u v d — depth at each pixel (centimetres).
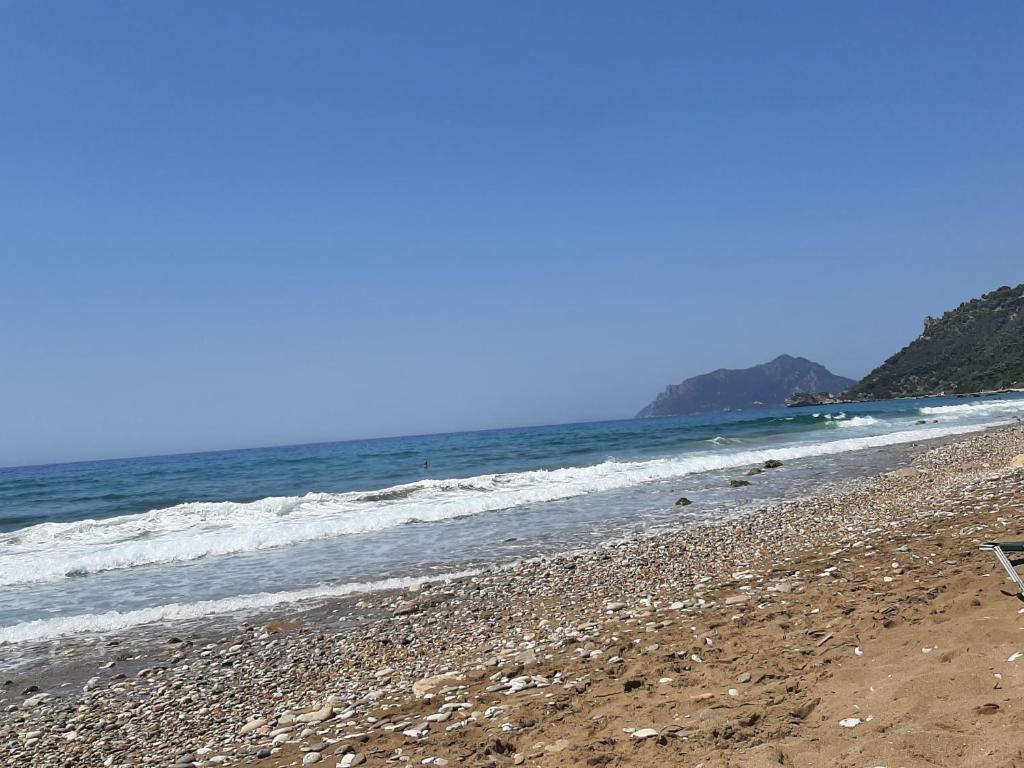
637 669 650
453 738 557
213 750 639
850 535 1243
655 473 2677
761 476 2509
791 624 697
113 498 3231
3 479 5141
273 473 4244
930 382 15288
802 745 411
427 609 1077
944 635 537
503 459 4162
